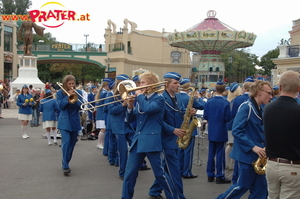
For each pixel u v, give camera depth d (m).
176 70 43.53
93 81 53.53
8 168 7.33
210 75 26.95
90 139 11.48
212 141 6.43
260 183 4.32
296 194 3.36
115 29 41.94
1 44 37.00
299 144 3.30
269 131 3.48
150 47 41.75
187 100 6.52
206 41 23.91
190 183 6.41
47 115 10.13
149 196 5.56
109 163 7.94
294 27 27.12
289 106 3.37
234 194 4.37
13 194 5.59
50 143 10.27
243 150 4.28
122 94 4.64
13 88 24.98
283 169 3.34
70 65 50.75
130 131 6.69
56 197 5.48
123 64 36.81
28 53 25.59
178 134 4.85
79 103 6.80
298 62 21.08
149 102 4.59
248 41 23.95
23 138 11.59
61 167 7.50
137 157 4.79
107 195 5.61
